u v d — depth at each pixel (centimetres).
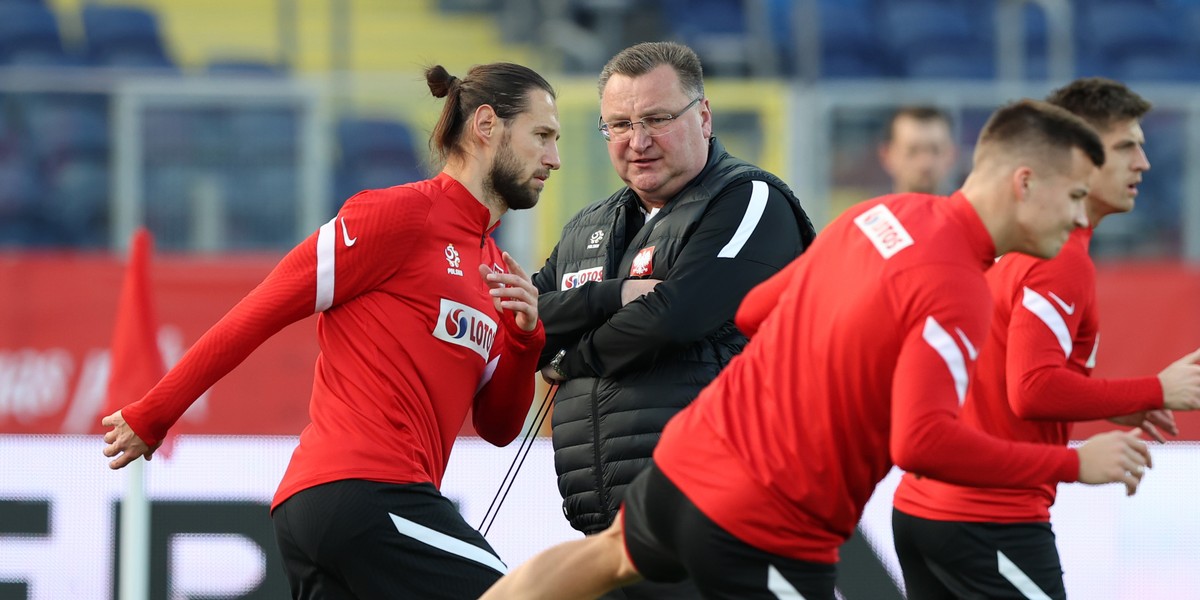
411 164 2669
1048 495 1483
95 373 2264
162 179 2552
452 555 1323
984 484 1127
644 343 1458
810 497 1141
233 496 2177
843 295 1138
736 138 2575
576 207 2561
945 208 1170
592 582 1272
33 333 2262
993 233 1167
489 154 1412
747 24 3738
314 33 3928
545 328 1547
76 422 2241
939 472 1106
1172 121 2631
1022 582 1454
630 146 1530
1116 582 2156
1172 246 2639
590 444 1517
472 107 1412
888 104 2578
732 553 1152
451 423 1384
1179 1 4081
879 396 1130
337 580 1334
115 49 3775
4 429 2222
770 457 1142
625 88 1527
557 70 3681
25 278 2273
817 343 1142
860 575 2112
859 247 1155
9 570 2148
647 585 1521
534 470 2159
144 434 1320
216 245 2550
